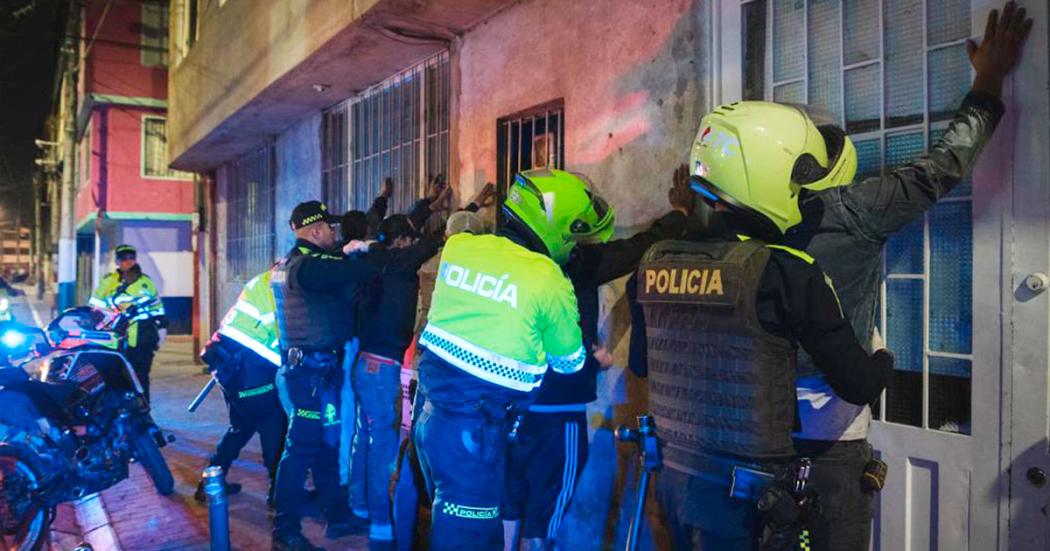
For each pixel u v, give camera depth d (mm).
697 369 2053
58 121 33344
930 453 2436
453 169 4930
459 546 2559
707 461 2025
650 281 2229
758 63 3039
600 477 3686
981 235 2295
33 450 3746
